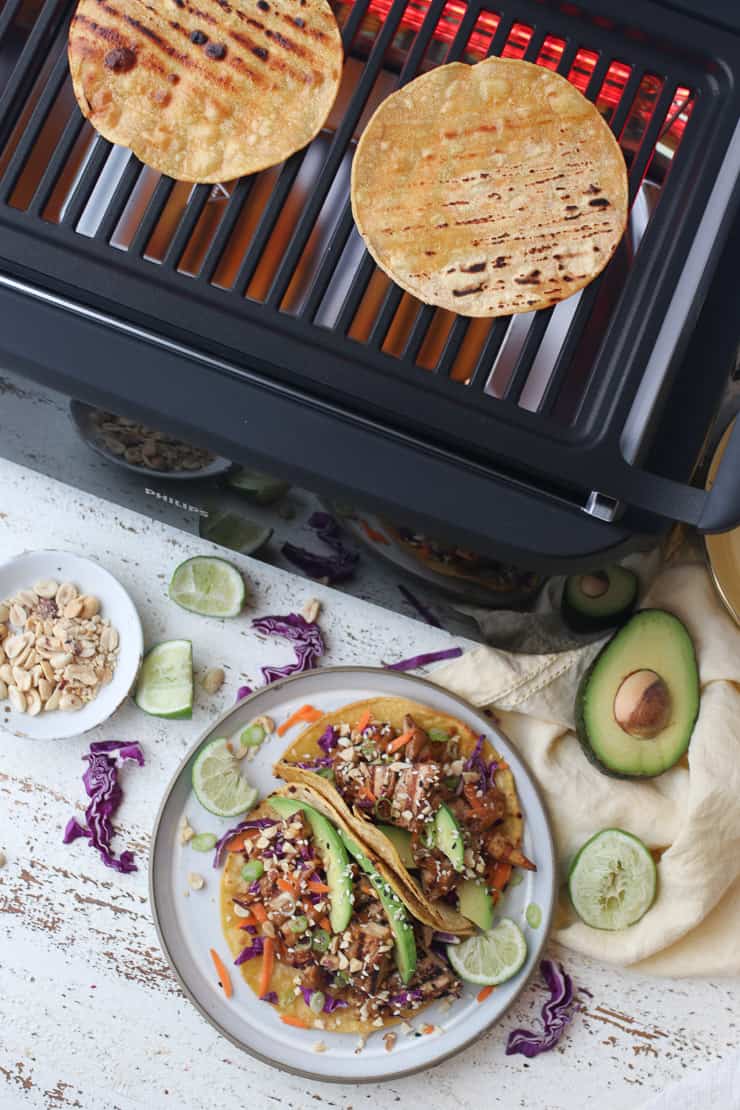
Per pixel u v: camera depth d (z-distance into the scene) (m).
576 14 1.09
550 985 1.48
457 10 1.14
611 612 1.37
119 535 1.56
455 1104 1.47
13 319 1.07
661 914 1.44
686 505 1.02
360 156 1.07
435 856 1.40
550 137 1.08
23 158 1.08
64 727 1.47
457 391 1.07
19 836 1.52
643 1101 1.47
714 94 1.09
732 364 1.07
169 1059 1.49
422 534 1.13
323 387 1.07
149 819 1.51
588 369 1.16
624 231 1.09
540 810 1.43
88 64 1.08
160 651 1.50
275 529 1.36
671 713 1.42
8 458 1.55
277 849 1.42
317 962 1.40
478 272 1.06
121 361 1.07
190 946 1.43
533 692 1.46
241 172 1.07
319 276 1.07
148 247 1.18
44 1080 1.50
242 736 1.46
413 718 1.44
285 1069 1.40
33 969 1.50
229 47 1.08
